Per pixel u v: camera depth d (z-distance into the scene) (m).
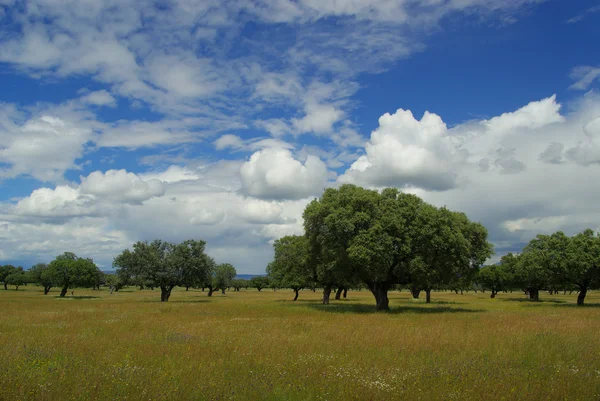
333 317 31.56
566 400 9.14
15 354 13.41
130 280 69.00
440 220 39.88
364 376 11.23
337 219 40.25
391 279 43.56
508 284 88.06
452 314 34.84
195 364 12.30
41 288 152.62
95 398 8.77
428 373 11.54
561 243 53.75
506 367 12.45
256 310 39.75
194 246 70.50
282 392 9.52
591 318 29.73
